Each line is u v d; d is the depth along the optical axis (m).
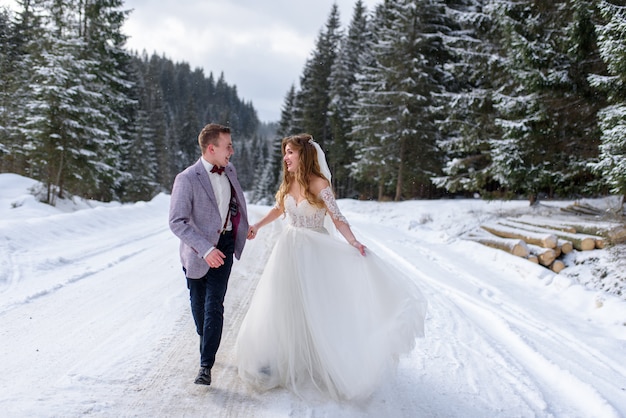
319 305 2.98
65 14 18.22
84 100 15.90
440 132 18.94
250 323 3.11
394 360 3.16
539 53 9.59
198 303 3.20
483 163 14.79
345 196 31.86
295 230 3.22
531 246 7.77
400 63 18.66
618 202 9.68
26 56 18.38
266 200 41.84
